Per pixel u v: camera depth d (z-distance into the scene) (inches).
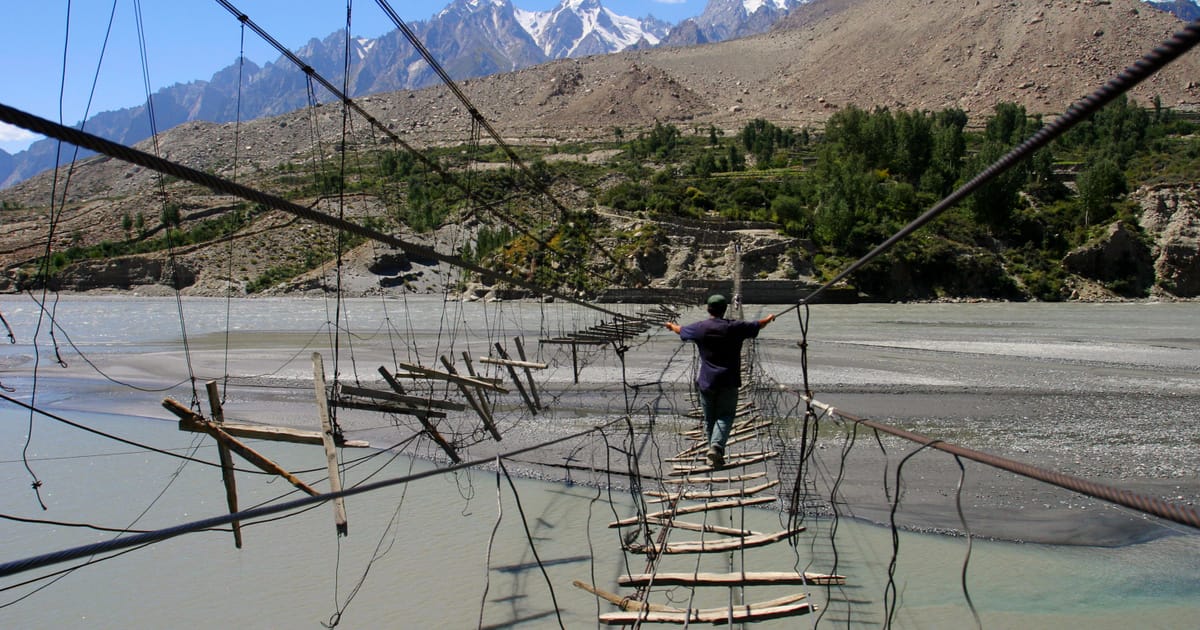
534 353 1419.8
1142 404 927.7
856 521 550.0
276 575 482.3
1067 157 4212.6
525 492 629.6
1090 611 415.2
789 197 3265.3
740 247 2876.5
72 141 165.5
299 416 949.2
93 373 1314.0
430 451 775.1
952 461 685.3
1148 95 7396.7
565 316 2244.1
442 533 542.0
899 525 540.7
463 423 879.7
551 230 2755.9
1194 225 3016.7
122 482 680.4
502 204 2851.9
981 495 601.3
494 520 564.4
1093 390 1011.9
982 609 417.4
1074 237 3125.0
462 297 2805.1
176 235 3828.7
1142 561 481.7
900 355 1349.7
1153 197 3193.9
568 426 849.5
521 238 2674.7
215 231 3853.3
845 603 426.6
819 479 634.8
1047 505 581.3
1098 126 4653.1
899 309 2519.7
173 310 2748.5
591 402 968.3
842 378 1106.7
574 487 639.1
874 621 405.4
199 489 658.8
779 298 2741.1
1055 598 431.8
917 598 429.4
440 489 642.8
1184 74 7637.8
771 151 4884.4
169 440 850.1
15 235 4128.9
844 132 4210.1
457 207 2704.2
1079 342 1549.0
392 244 345.7
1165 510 123.3
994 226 3174.2
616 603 378.3
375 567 488.1
